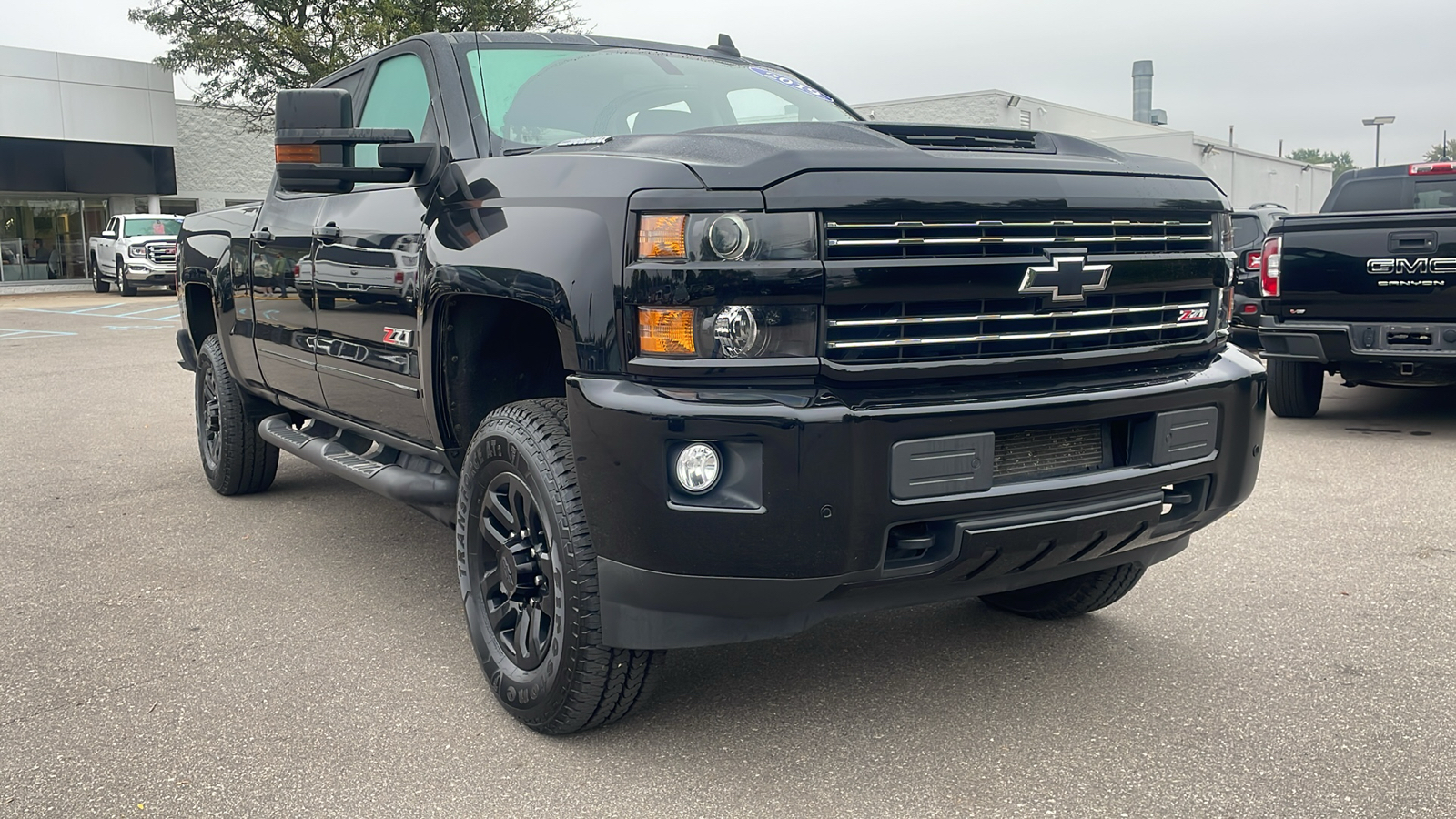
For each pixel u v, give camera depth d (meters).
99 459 6.43
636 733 2.83
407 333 3.27
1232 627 3.53
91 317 18.75
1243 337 9.43
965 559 2.46
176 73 27.22
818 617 2.52
